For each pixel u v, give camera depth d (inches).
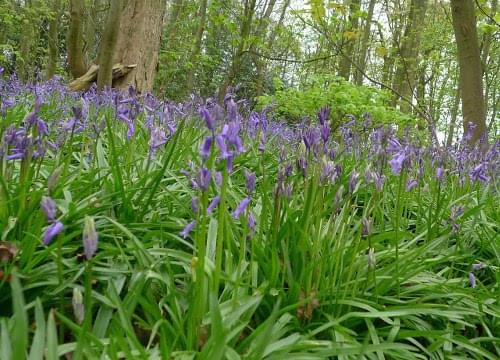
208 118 70.6
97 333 77.1
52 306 83.7
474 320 111.7
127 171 123.4
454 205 148.3
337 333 87.5
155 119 174.7
